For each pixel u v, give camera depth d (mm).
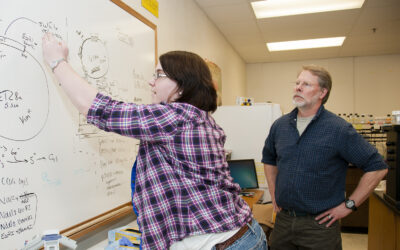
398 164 1746
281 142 1818
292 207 1699
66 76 858
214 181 853
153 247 792
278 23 3773
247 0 3049
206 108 925
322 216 1620
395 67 5617
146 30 1735
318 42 4773
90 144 1249
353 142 1603
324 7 3295
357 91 5785
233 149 2957
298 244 1682
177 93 901
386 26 3932
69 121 1133
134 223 1626
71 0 1149
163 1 2195
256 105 2926
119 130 772
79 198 1179
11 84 900
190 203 817
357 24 3844
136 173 870
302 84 1738
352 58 5809
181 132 811
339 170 1658
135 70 1608
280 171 1796
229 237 863
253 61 6191
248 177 2770
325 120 1687
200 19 3193
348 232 3604
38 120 994
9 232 886
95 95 800
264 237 999
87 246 1290
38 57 995
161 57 932
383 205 2037
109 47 1387
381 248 2064
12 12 904
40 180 999
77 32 1180
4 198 874
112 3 1413
